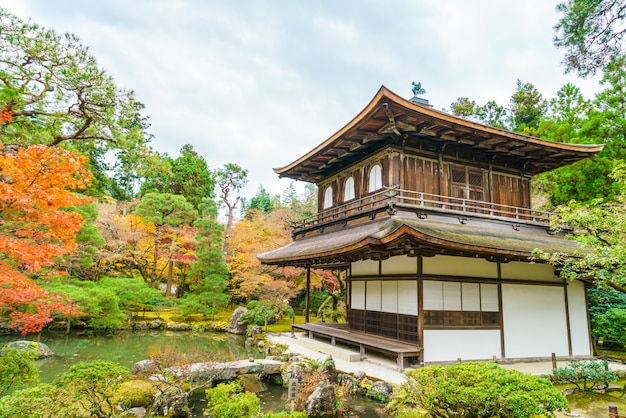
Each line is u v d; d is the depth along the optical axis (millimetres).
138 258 29203
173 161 40969
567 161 16344
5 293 5996
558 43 9617
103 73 10992
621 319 14000
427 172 14062
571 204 9789
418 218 12500
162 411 8289
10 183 6285
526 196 16078
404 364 10945
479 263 12383
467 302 11891
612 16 8672
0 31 9656
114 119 11938
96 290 18969
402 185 13469
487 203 13984
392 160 13633
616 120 18703
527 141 13906
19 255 5902
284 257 16047
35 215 6094
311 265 18344
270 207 48688
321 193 19578
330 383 9430
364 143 14406
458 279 11805
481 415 5320
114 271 29594
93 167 35656
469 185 14820
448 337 11383
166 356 10805
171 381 9492
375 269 14125
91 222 21938
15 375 7039
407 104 11414
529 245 12273
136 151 12781
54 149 6203
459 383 5539
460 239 10250
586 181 19344
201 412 8680
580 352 13578
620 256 8305
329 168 18250
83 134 12211
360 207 14258
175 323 22781
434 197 13969
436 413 5859
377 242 9812
